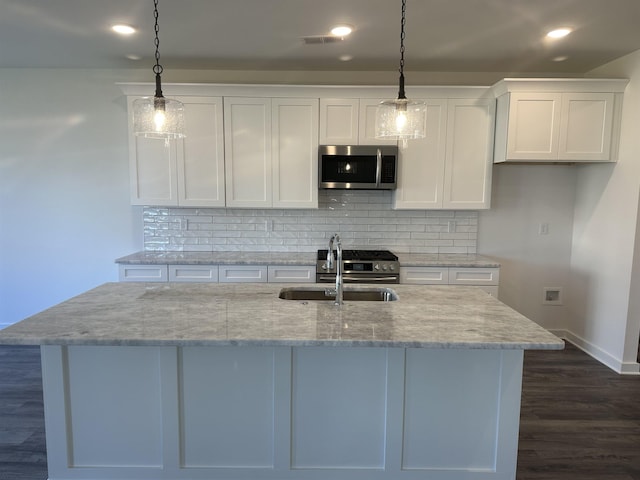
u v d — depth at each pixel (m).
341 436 2.03
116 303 2.18
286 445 2.02
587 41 3.15
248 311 2.05
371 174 3.71
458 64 3.74
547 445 2.45
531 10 2.61
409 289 2.57
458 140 3.73
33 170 4.04
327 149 3.67
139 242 4.14
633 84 3.35
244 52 3.43
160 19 2.77
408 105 2.07
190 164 3.76
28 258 4.12
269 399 2.01
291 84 3.96
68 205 4.08
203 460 2.04
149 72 3.95
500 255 4.19
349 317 1.98
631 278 3.35
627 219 3.38
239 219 4.13
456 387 1.99
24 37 3.12
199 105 3.70
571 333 4.13
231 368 1.98
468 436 2.02
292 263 3.63
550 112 3.50
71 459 2.03
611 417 2.76
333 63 3.72
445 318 1.98
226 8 2.60
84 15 2.71
